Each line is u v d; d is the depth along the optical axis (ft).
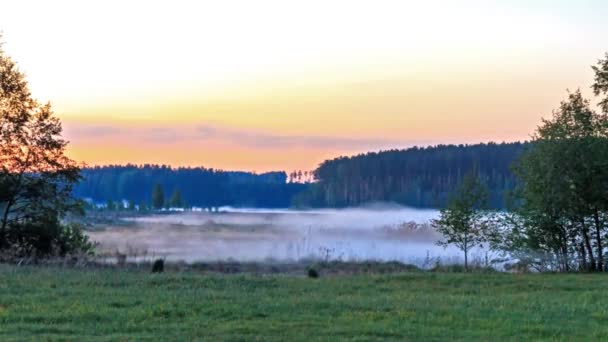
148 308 53.31
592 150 110.32
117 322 48.01
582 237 112.47
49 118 119.44
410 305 57.98
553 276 89.30
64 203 120.26
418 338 44.55
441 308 56.39
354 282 78.13
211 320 49.49
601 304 60.75
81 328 46.03
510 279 83.87
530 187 112.47
